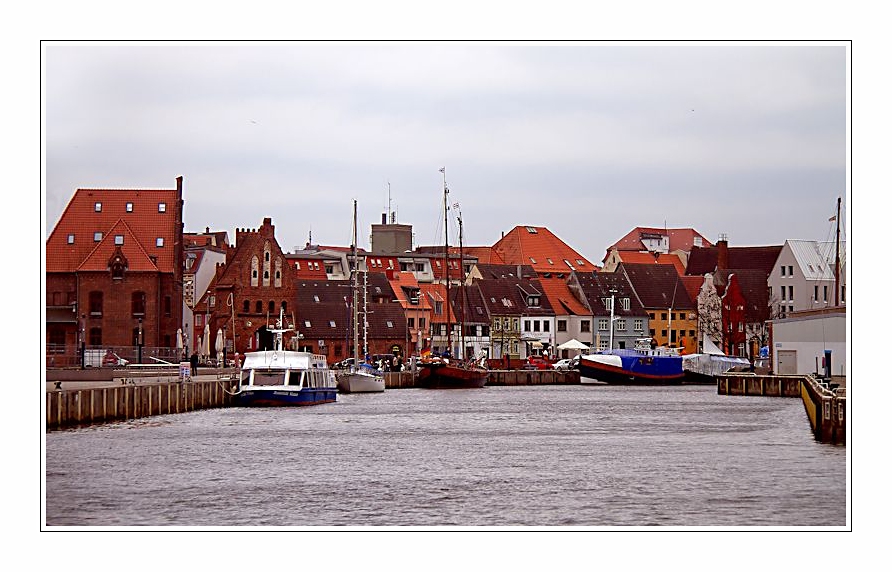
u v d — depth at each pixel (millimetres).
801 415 118375
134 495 65062
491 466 77250
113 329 172875
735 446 88000
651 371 184750
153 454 80000
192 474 72312
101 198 180000
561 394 162125
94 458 77188
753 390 152875
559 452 85125
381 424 107812
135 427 96188
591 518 59562
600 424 109000
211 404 123125
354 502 63750
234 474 72688
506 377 194500
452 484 69688
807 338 147125
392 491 67188
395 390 172000
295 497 65062
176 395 111750
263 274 194625
